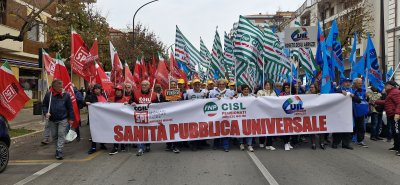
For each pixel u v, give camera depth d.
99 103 10.09
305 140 11.76
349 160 8.76
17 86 8.72
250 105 10.18
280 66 12.91
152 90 10.59
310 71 13.58
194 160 8.92
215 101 10.16
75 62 11.93
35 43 28.50
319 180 6.96
